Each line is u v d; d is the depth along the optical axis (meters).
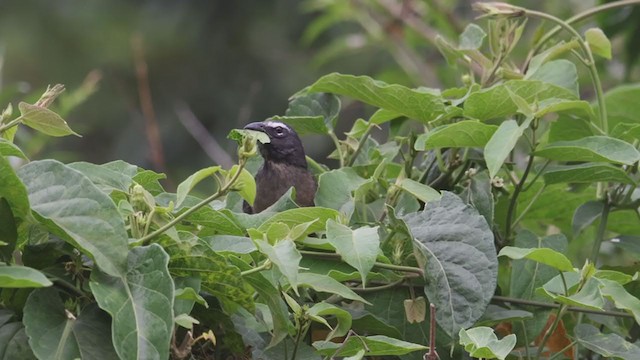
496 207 7.34
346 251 5.29
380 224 6.34
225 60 20.53
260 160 8.99
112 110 19.81
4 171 4.52
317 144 17.09
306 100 7.82
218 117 20.17
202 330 5.43
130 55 20.38
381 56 19.08
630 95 8.67
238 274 5.05
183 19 20.91
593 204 7.19
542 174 6.83
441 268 5.76
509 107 6.83
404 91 6.88
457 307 5.65
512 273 6.53
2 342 4.64
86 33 20.61
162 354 4.39
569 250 8.70
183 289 4.94
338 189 6.53
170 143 19.27
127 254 4.61
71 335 4.61
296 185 9.56
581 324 6.24
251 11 20.88
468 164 7.29
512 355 6.29
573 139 7.52
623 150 6.36
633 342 7.16
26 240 5.16
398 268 5.83
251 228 5.49
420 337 6.18
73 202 4.63
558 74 7.44
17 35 20.41
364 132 7.62
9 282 4.34
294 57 20.31
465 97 7.07
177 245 5.04
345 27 19.98
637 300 5.55
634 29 11.54
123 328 4.43
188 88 20.42
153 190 6.43
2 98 11.35
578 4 13.32
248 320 5.52
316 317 5.20
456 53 7.67
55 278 4.84
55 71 20.33
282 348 5.58
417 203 6.62
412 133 7.22
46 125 5.31
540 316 6.43
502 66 7.63
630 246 7.18
